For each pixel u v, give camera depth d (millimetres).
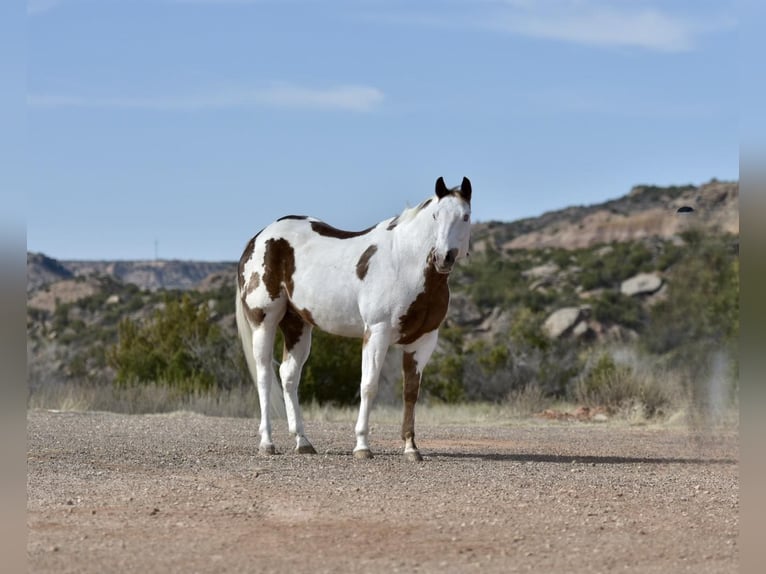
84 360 42000
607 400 22891
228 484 10672
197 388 24281
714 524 8844
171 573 6949
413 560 7395
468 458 13344
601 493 10430
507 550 7746
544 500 9938
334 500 9758
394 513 9148
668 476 11883
